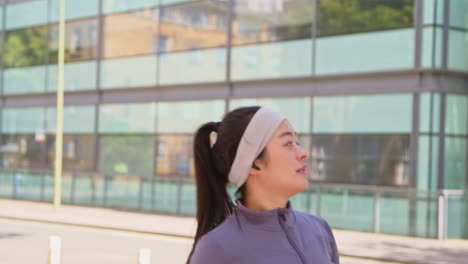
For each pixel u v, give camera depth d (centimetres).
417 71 1677
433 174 1664
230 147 184
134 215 1848
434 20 1661
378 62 1742
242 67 2006
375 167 1741
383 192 1471
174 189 1855
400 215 1448
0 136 2759
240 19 2011
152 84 2245
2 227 1611
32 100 2659
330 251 198
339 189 1541
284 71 1912
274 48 1936
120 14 2352
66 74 2509
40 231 1533
